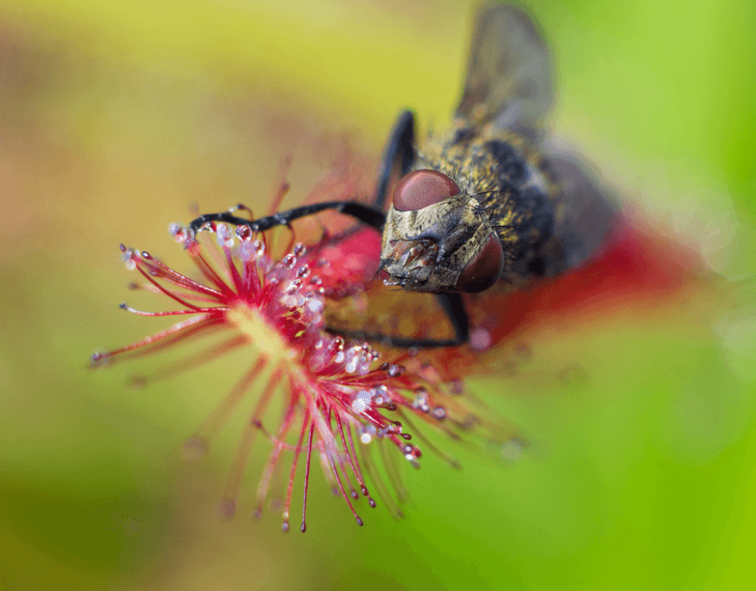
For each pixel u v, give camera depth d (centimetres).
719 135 8
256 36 7
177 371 6
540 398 7
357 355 6
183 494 7
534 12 9
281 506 6
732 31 8
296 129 7
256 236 6
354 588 7
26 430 6
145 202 7
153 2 7
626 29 8
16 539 6
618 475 7
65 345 7
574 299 7
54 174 7
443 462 7
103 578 6
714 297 7
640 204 7
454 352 6
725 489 7
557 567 7
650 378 7
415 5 8
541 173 6
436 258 6
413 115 6
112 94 7
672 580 7
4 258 7
